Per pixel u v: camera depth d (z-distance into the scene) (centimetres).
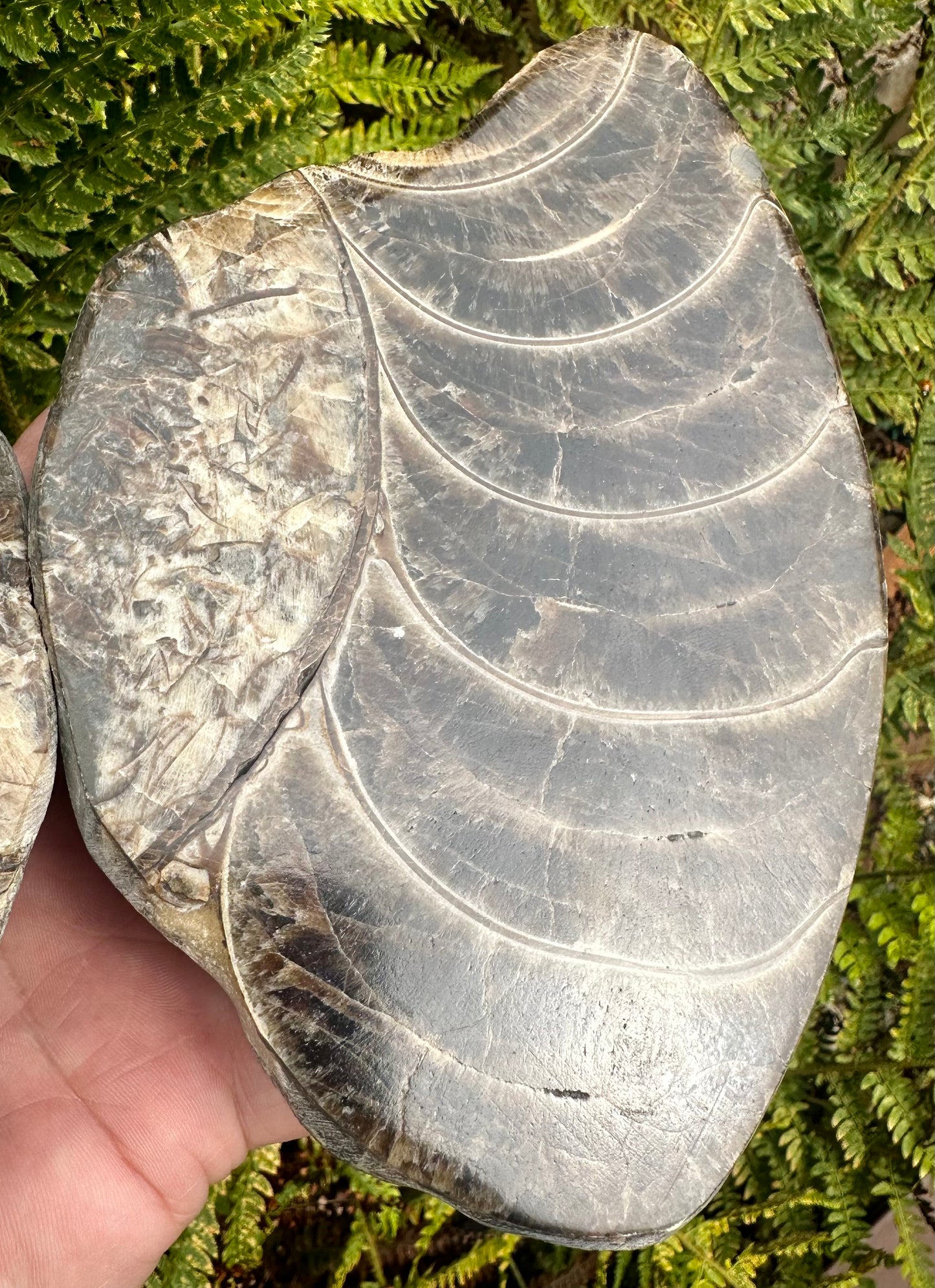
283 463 29
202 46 38
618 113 33
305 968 27
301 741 28
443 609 29
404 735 29
